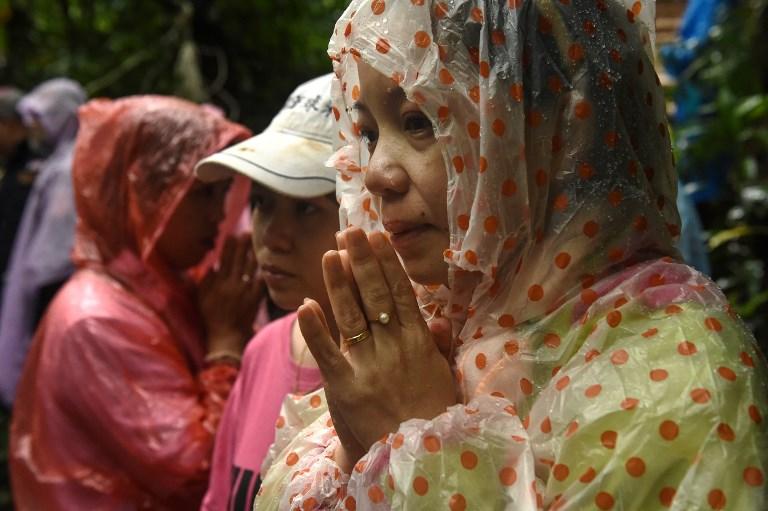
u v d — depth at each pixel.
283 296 2.61
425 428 1.61
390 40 1.71
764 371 1.60
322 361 1.73
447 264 1.76
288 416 2.09
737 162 4.50
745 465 1.46
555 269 1.71
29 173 6.00
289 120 2.70
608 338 1.62
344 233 1.75
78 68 6.28
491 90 1.66
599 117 1.71
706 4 5.07
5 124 6.08
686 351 1.55
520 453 1.58
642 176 1.75
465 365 1.74
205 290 3.24
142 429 2.99
